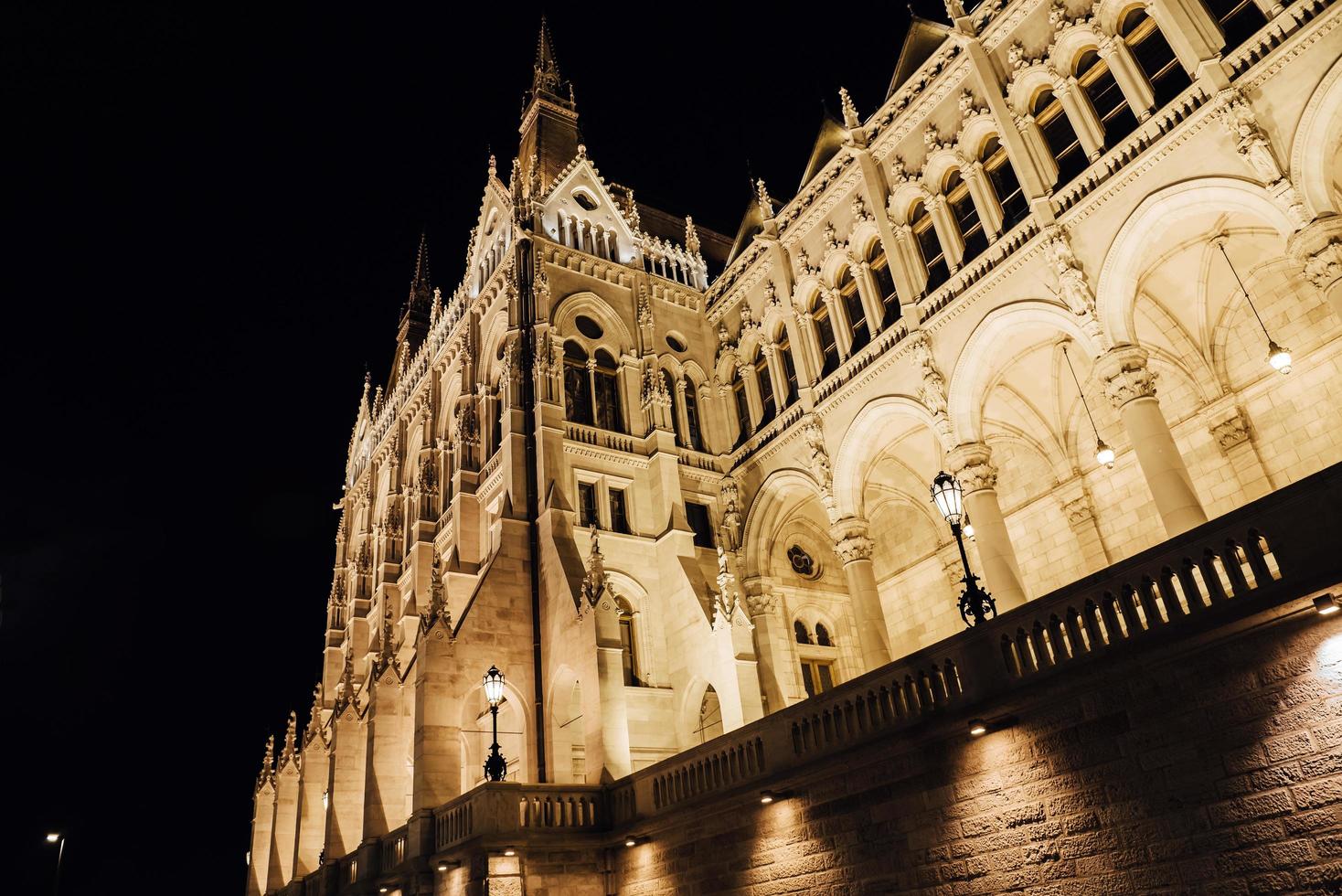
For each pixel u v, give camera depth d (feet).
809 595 125.18
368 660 149.48
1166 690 45.68
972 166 99.35
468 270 158.92
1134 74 84.12
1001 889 51.03
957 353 95.61
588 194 144.36
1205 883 42.39
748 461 123.95
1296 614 41.01
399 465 172.76
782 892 65.77
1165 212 78.84
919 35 113.29
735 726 97.55
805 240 122.93
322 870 119.55
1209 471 94.68
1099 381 81.25
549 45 169.99
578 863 83.61
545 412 118.21
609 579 112.37
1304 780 39.93
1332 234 66.23
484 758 106.11
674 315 139.44
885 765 59.88
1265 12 73.82
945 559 122.31
